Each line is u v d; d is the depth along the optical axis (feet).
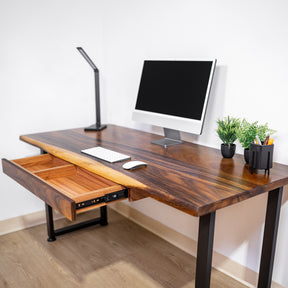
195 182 4.01
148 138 6.47
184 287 5.57
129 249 6.70
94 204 4.12
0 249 6.65
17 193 7.43
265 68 4.99
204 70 5.22
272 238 4.75
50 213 6.79
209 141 6.01
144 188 3.90
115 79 7.98
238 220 5.73
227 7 5.34
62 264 6.17
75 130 7.29
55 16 7.33
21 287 5.53
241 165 4.76
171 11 6.29
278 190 4.51
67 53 7.66
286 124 4.86
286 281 5.22
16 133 7.29
